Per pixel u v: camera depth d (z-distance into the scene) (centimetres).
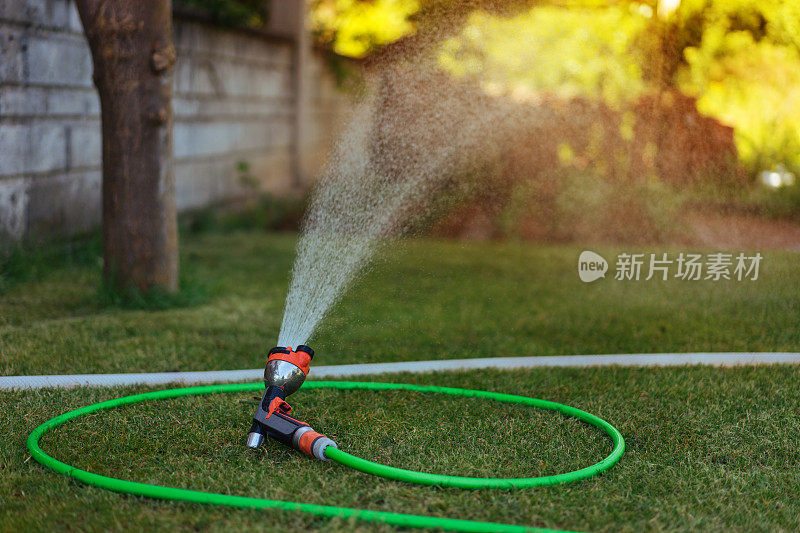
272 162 1015
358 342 405
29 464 231
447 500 211
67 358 347
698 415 290
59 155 580
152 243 460
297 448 242
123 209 455
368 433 266
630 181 764
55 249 568
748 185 720
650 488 225
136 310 449
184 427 266
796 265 582
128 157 449
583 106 778
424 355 385
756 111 727
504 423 279
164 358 357
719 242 670
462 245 738
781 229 701
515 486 219
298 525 192
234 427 268
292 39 1038
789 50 706
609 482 228
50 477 220
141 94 444
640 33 750
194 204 806
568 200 779
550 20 736
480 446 257
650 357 374
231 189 897
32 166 546
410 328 437
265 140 988
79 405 288
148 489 207
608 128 771
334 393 311
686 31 729
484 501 212
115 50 436
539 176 774
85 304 456
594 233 767
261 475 226
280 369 250
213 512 199
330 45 1095
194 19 768
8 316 420
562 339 421
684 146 745
